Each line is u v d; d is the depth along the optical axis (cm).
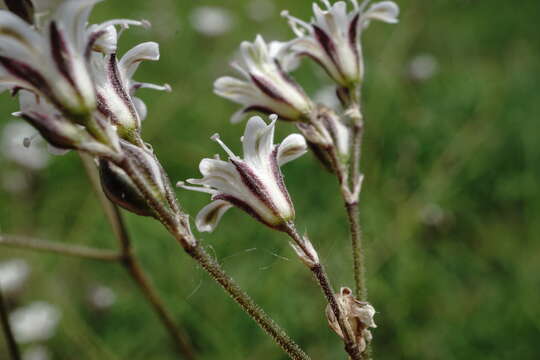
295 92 19
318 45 19
